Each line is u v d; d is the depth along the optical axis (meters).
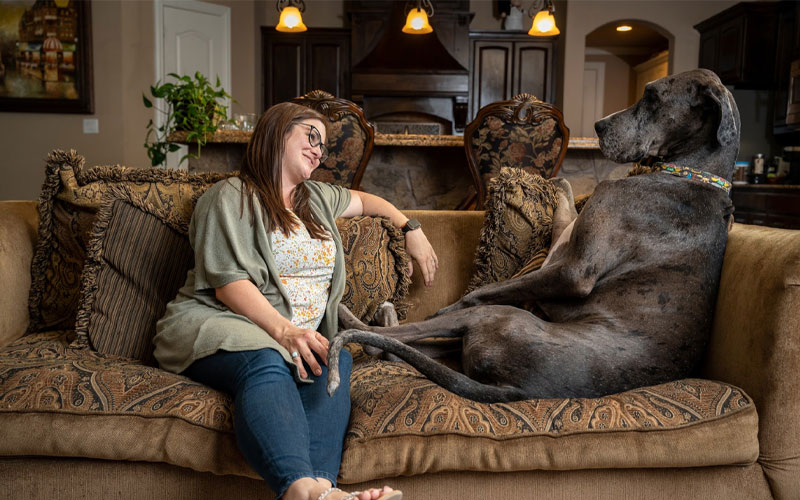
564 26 7.28
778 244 1.41
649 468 1.33
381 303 1.86
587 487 1.33
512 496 1.32
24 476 1.31
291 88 7.32
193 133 3.51
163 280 1.70
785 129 6.19
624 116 1.68
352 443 1.27
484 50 7.32
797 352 1.33
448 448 1.26
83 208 1.83
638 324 1.51
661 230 1.56
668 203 1.57
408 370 1.59
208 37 6.70
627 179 1.64
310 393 1.31
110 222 1.70
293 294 1.53
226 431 1.27
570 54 7.17
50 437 1.26
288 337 1.32
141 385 1.33
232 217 1.46
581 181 4.05
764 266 1.40
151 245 1.71
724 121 1.54
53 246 1.85
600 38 9.29
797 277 1.32
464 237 2.14
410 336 1.60
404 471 1.27
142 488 1.31
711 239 1.57
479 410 1.32
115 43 5.94
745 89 6.62
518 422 1.29
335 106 3.19
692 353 1.52
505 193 1.99
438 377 1.39
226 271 1.41
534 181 2.06
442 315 1.62
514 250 1.96
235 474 1.28
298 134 1.55
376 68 7.17
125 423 1.27
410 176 4.00
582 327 1.52
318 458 1.22
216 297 1.46
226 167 3.88
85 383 1.32
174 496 1.31
